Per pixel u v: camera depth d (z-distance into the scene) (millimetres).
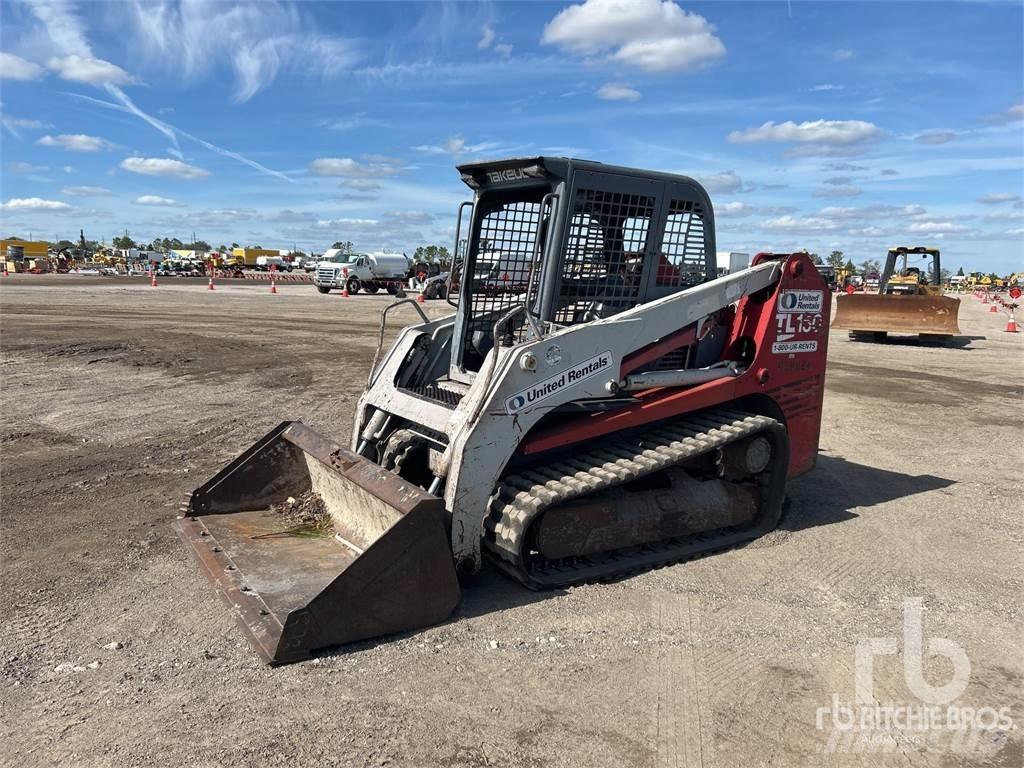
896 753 3002
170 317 20969
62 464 6926
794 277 5621
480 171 5086
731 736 3088
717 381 5336
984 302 49094
